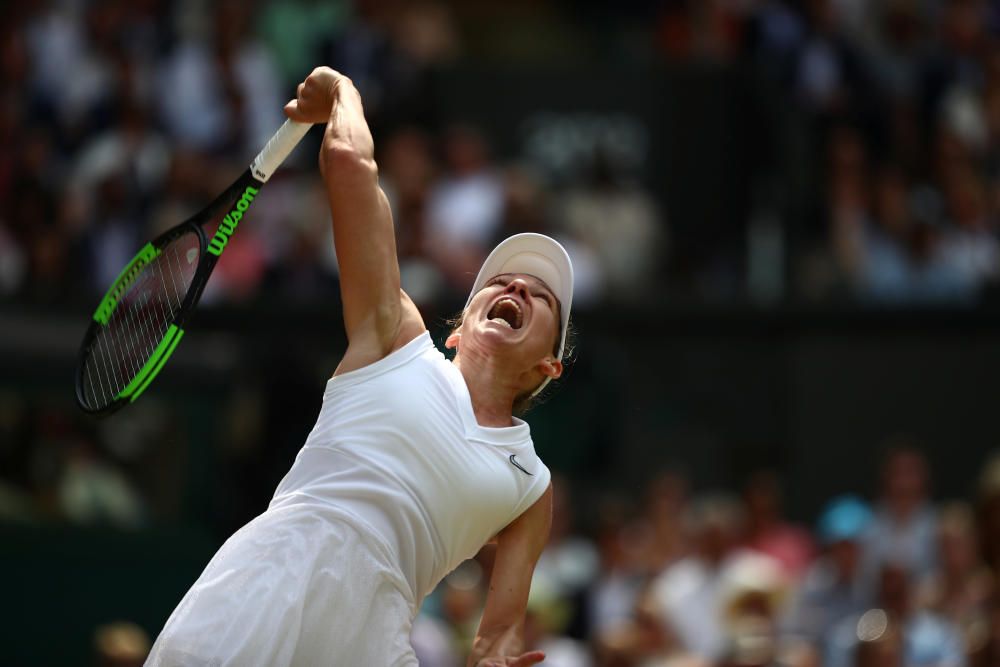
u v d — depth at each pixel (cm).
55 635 3056
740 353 3872
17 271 3881
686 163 4319
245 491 3347
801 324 3875
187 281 1805
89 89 4228
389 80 4375
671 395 3847
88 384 1592
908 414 3869
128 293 1714
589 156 4297
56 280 3869
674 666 2769
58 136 4169
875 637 2922
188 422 3281
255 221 3966
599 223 4159
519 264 1612
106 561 3109
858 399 3869
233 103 4256
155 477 3241
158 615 3123
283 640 1391
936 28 4856
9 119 4162
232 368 3375
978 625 2852
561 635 3186
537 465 1554
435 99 4341
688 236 4303
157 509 3231
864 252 4216
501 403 1550
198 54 4319
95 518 3159
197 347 3538
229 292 3725
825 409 3866
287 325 3634
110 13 4397
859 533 3347
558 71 4341
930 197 4453
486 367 1545
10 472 3167
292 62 4531
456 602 3028
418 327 1512
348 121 1500
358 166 1477
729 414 3856
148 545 3139
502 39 5525
